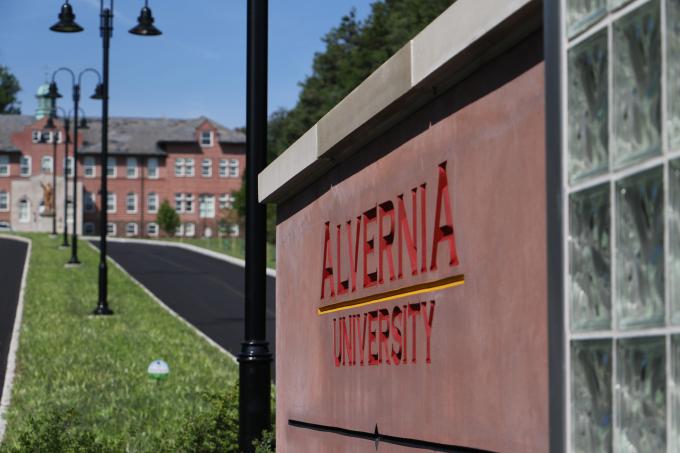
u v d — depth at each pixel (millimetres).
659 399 3029
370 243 6465
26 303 36719
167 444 12258
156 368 20984
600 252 3344
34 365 23391
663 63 3012
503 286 4371
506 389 4328
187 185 123625
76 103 57375
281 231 9203
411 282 5617
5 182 121312
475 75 4688
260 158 9078
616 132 3252
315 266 7922
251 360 8883
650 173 3086
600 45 3340
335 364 7285
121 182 122188
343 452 7090
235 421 10781
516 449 4215
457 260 4945
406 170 5707
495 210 4457
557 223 3592
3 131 123562
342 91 70750
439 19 4711
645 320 3107
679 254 2975
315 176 7789
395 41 64375
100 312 34156
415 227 5559
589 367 3381
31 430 11453
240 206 97000
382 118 5785
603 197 3328
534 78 4062
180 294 44312
